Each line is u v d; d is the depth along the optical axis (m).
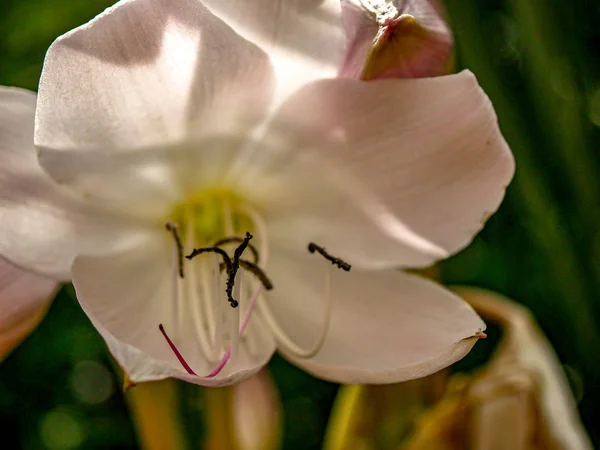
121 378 0.29
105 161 0.24
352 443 0.28
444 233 0.25
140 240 0.26
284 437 0.39
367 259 0.26
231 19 0.22
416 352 0.25
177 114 0.24
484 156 0.24
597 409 0.32
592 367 0.31
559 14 0.30
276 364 0.39
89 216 0.25
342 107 0.24
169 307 0.25
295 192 0.26
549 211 0.30
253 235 0.27
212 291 0.26
